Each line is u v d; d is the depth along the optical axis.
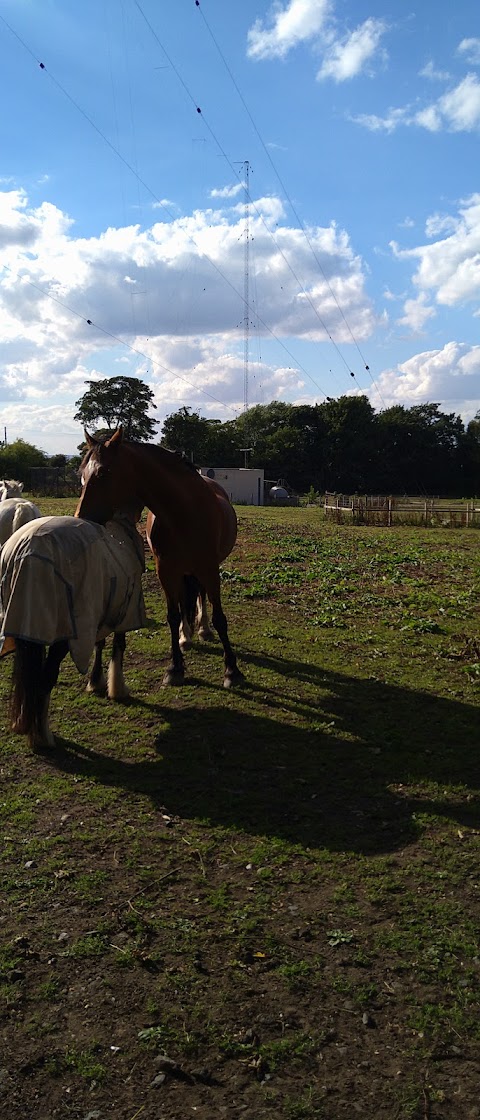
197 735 5.40
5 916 3.27
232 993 2.80
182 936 3.14
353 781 4.68
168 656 7.52
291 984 2.84
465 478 79.31
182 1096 2.34
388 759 5.03
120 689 6.13
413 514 30.31
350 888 3.51
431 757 5.08
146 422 65.50
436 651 7.96
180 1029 2.62
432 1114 2.27
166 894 3.46
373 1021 2.66
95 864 3.71
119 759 5.00
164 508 5.95
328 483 76.00
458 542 21.06
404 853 3.84
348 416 75.44
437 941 3.10
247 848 3.87
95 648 6.30
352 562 15.26
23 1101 2.33
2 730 5.50
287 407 82.62
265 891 3.49
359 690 6.59
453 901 3.40
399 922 3.25
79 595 4.73
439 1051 2.52
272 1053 2.51
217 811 4.27
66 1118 2.27
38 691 4.86
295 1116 2.27
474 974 2.90
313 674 7.04
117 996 2.79
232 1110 2.29
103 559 4.98
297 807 4.33
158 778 4.70
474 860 3.76
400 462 78.31
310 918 3.28
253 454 72.38
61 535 4.74
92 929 3.19
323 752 5.15
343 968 2.95
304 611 9.98
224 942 3.10
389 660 7.60
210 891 3.48
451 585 12.55
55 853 3.80
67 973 2.92
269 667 7.21
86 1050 2.53
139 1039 2.57
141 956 2.99
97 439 5.79
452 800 4.43
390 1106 2.30
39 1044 2.56
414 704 6.22
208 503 6.21
